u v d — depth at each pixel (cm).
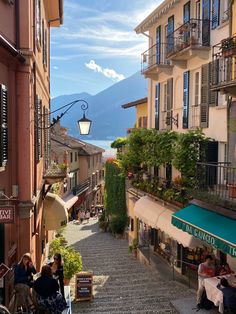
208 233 1219
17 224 1123
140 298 1432
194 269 1705
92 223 4034
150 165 2028
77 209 4809
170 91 2017
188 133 1577
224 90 1340
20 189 1120
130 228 2612
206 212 1386
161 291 1515
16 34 1089
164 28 2145
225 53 1272
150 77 2236
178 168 1593
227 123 1434
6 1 986
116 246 2622
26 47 1098
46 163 1808
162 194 1817
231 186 1257
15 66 1082
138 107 3212
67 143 4653
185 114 1802
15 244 1110
